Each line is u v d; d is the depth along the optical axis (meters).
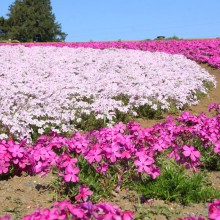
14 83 13.83
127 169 5.63
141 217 4.82
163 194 5.35
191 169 6.64
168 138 6.50
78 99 11.79
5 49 23.98
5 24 74.19
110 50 24.64
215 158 6.81
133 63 18.75
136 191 5.52
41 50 23.70
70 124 9.94
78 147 5.75
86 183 5.22
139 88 12.61
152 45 28.53
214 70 22.06
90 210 3.19
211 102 14.29
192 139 7.41
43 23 72.00
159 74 16.11
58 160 5.36
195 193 5.39
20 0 75.38
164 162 6.36
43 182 5.89
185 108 12.80
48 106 10.34
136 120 10.88
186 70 18.41
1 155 5.85
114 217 3.12
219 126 7.43
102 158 5.66
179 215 4.93
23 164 6.04
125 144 5.55
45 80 14.33
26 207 5.06
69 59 19.56
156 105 11.09
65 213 3.20
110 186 5.43
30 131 8.74
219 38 34.16
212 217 3.23
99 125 10.02
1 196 5.41
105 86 13.01
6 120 8.58
